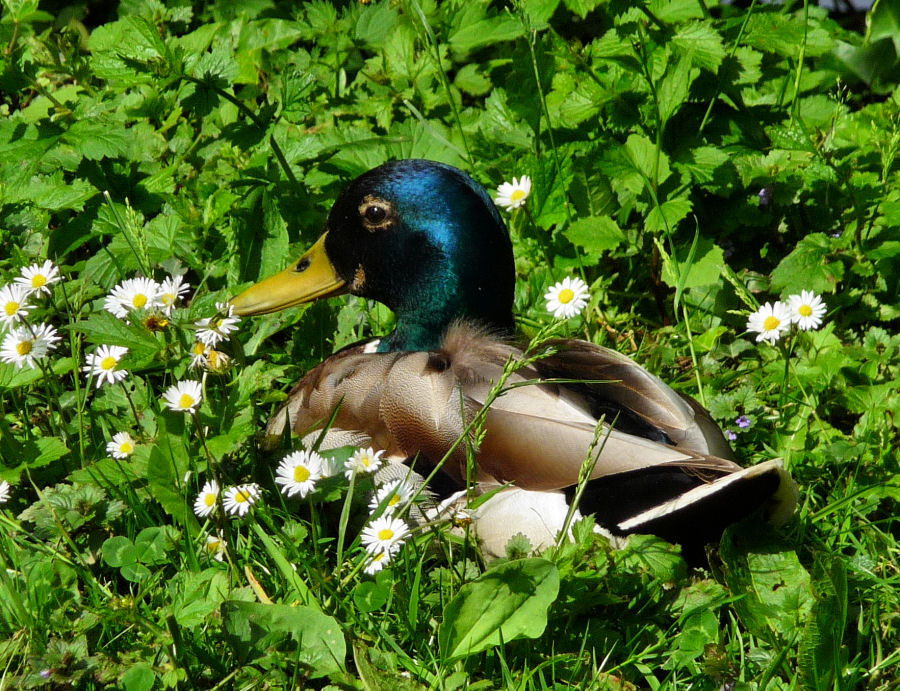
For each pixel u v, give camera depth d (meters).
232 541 5.91
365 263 7.12
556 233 8.51
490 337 6.46
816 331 7.76
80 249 8.59
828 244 8.19
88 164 8.45
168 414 5.83
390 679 5.05
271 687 5.10
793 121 8.65
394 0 9.78
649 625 5.54
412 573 5.71
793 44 9.05
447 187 6.84
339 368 6.44
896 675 5.45
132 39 8.41
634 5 8.46
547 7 9.33
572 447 5.52
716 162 8.35
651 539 5.51
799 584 5.50
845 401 7.25
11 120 8.51
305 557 5.76
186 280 8.31
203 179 8.42
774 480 5.20
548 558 5.41
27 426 6.69
